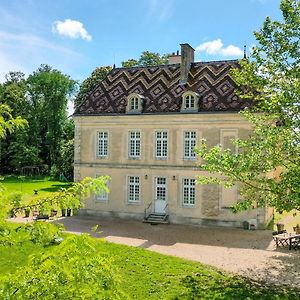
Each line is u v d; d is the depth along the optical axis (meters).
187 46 29.47
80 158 30.97
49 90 68.50
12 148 65.19
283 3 14.71
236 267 17.00
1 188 6.05
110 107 30.25
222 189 26.42
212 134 26.73
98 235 23.44
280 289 14.14
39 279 4.65
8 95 67.50
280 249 20.41
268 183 14.09
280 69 14.91
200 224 27.02
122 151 29.53
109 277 5.11
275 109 14.94
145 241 22.08
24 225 6.04
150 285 14.30
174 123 27.83
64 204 6.32
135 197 29.28
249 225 25.44
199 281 14.85
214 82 28.36
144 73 31.75
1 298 4.50
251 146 14.23
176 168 27.77
